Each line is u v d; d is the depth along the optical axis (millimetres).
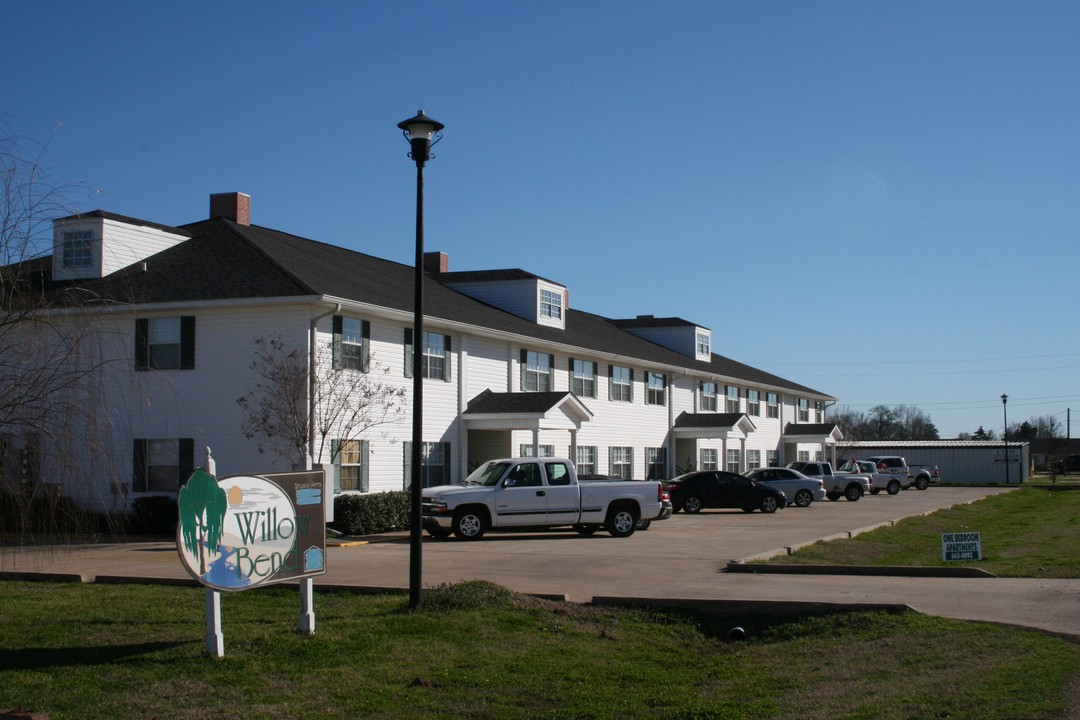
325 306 26281
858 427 122500
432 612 12531
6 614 12414
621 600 13750
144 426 27234
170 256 29594
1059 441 119062
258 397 26266
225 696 8805
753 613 13141
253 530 10336
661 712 8781
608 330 49500
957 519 33844
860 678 9664
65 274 28234
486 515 24094
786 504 40719
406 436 29703
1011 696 8531
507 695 9250
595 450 40656
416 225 13484
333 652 10383
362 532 26125
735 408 55719
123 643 10633
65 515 12516
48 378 12438
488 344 34156
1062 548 22078
